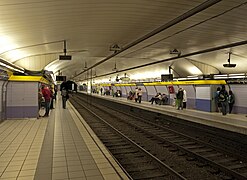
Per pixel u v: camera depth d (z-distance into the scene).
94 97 41.78
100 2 6.96
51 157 6.12
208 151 8.34
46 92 14.41
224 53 16.08
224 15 8.53
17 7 6.36
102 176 4.82
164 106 22.78
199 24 9.73
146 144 9.41
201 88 18.77
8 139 8.16
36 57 16.33
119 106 27.81
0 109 11.73
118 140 9.96
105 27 9.96
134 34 11.50
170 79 22.92
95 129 12.55
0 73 10.53
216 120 12.64
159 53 18.20
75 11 7.53
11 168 5.30
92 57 21.22
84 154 6.43
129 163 6.86
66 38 11.66
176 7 7.69
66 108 20.50
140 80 37.84
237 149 8.91
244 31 10.78
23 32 9.02
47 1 6.36
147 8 7.72
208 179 5.75
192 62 20.69
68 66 30.44
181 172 6.14
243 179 5.47
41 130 9.88
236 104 16.66
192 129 12.58
